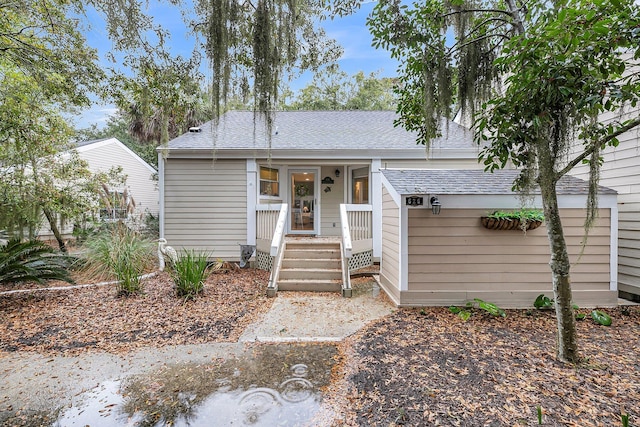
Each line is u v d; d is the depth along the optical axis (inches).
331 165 336.8
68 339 140.9
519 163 123.4
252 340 141.6
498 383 101.9
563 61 96.4
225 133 331.9
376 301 198.8
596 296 180.1
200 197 295.4
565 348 116.0
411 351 126.6
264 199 327.0
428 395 96.3
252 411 92.5
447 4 143.3
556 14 97.5
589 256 181.0
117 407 95.0
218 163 295.9
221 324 159.8
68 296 197.9
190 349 132.9
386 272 224.2
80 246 312.2
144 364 120.5
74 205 296.4
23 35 205.6
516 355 121.4
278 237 234.8
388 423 84.7
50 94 224.2
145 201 626.5
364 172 353.1
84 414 91.8
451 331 147.2
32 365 119.2
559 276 117.9
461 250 184.5
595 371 108.5
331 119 395.2
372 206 287.4
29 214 273.6
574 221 180.4
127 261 223.0
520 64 109.5
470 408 89.5
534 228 176.4
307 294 214.8
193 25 163.0
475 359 118.6
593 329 147.6
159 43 167.5
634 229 188.4
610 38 89.5
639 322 156.2
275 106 165.2
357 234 274.2
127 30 151.0
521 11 143.6
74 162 305.7
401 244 185.5
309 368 116.9
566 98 96.7
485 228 183.0
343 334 147.4
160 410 93.6
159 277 244.8
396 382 104.2
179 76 178.7
